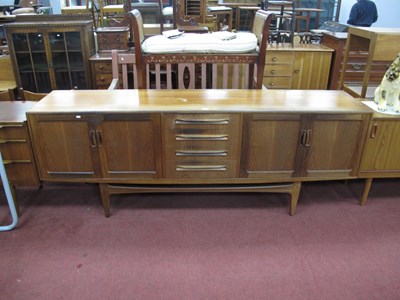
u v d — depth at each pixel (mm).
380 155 2027
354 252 1852
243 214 2154
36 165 1963
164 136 1891
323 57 3797
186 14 4438
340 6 6938
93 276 1685
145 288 1621
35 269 1721
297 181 2051
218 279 1676
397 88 1961
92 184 2467
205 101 1991
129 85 3102
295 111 1851
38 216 2111
